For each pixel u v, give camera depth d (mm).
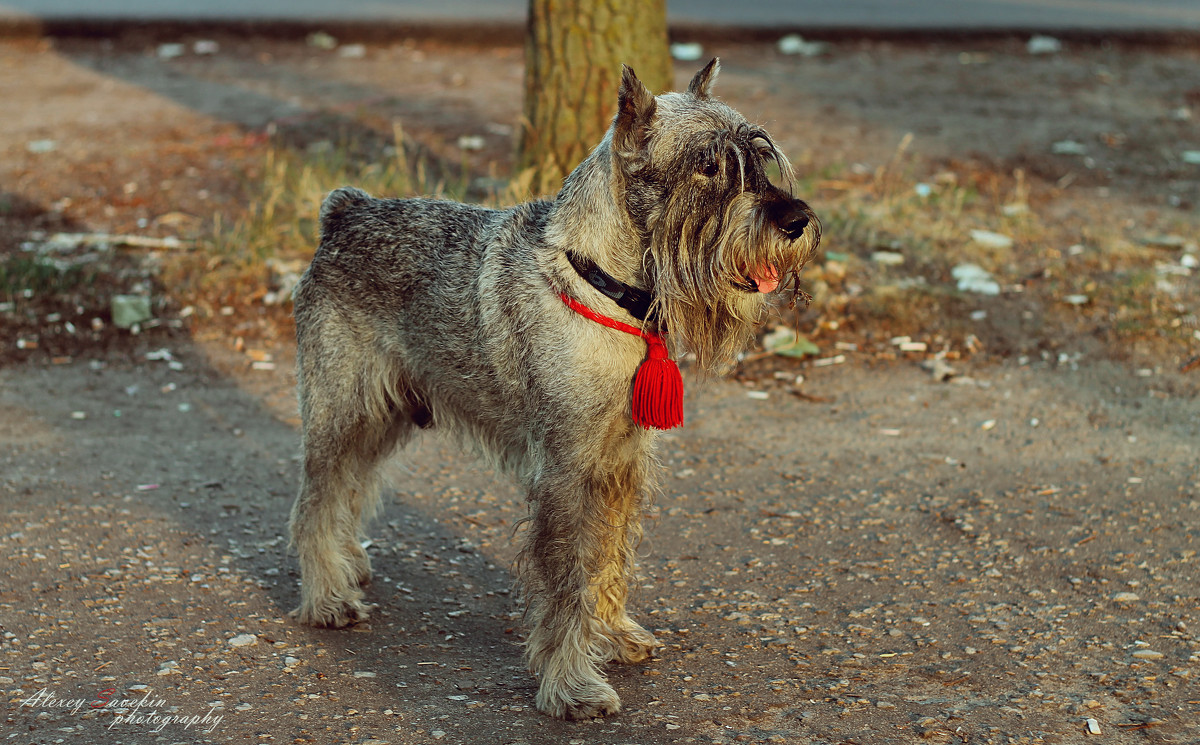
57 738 3598
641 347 3832
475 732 3699
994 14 16797
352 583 4730
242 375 7270
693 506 5621
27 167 10312
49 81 12938
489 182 9586
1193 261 8617
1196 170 10781
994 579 4805
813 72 13703
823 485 5836
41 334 7590
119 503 5516
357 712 3816
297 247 8625
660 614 4602
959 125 11805
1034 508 5496
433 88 12758
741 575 4926
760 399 6988
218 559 5020
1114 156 11094
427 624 4543
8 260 8406
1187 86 13438
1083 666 4055
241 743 3600
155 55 14141
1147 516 5363
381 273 4375
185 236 8906
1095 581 4746
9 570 4785
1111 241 8945
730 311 3848
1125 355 7371
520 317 3893
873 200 9664
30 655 4121
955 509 5516
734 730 3693
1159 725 3635
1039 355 7430
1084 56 14766
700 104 3820
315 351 4492
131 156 10586
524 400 3945
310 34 14906
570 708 3787
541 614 3906
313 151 10500
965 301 8008
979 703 3816
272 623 4484
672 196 3662
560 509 3848
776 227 3588
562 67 8414
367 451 4664
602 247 3779
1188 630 4297
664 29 8578
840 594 4723
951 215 9453
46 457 6004
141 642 4262
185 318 7891
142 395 6934
